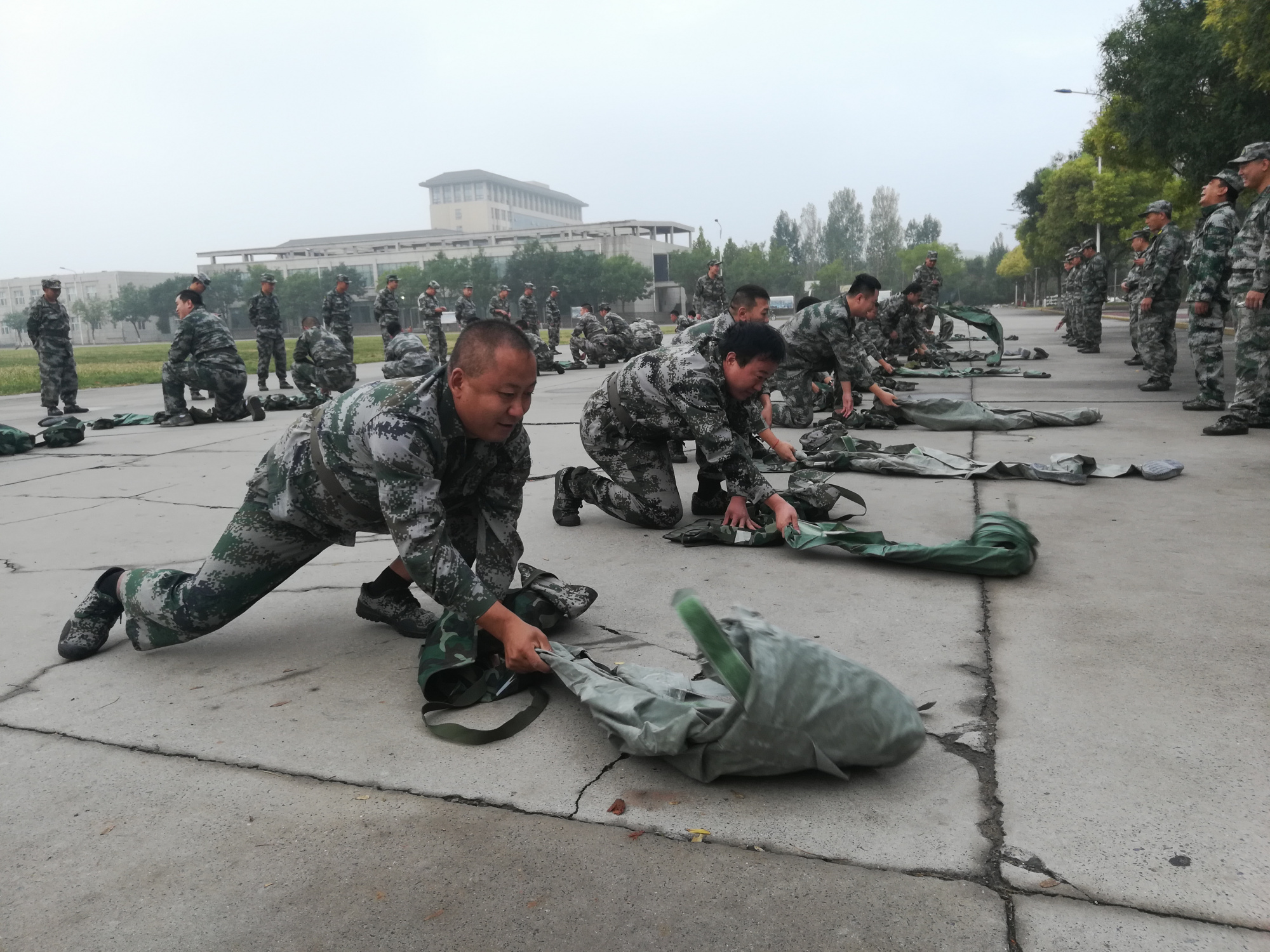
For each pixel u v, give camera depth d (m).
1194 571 3.05
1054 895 1.46
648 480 3.89
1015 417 6.40
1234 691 2.14
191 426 9.28
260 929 1.48
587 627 2.74
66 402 11.22
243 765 2.02
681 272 89.31
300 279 89.38
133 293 98.38
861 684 1.80
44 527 4.61
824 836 1.65
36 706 2.38
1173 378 9.59
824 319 6.50
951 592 2.95
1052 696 2.16
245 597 2.54
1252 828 1.61
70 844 1.74
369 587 2.79
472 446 2.31
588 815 1.76
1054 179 37.72
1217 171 14.64
